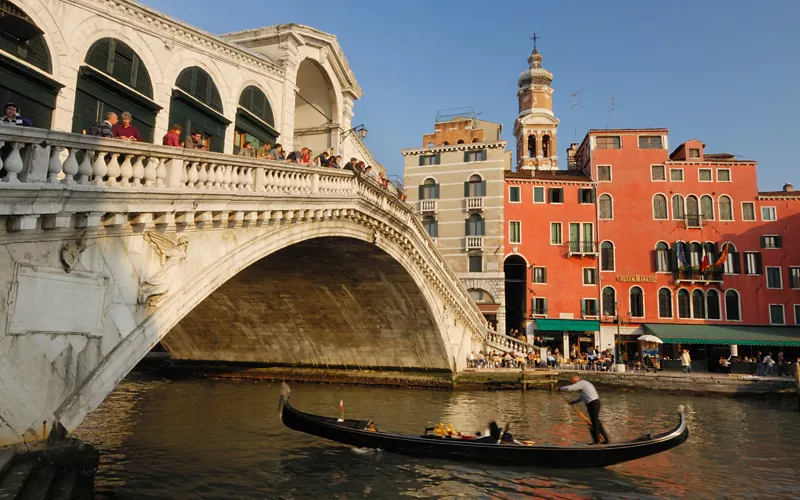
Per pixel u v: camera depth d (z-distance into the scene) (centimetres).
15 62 879
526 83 4609
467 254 3284
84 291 727
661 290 3181
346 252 1759
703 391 2327
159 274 846
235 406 1753
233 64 1442
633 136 3334
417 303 2141
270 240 1152
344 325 2355
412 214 1966
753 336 2945
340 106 2058
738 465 1110
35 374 657
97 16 1047
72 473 657
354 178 1509
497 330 3159
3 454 575
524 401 2027
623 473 1034
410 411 1739
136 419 1470
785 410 1922
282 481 960
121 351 771
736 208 3225
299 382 2552
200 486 915
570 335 3216
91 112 1034
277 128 1616
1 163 597
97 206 714
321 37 1803
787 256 3153
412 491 923
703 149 3356
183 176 879
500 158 3328
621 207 3275
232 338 2583
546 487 948
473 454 1061
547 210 3309
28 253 657
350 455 1128
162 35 1205
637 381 2409
